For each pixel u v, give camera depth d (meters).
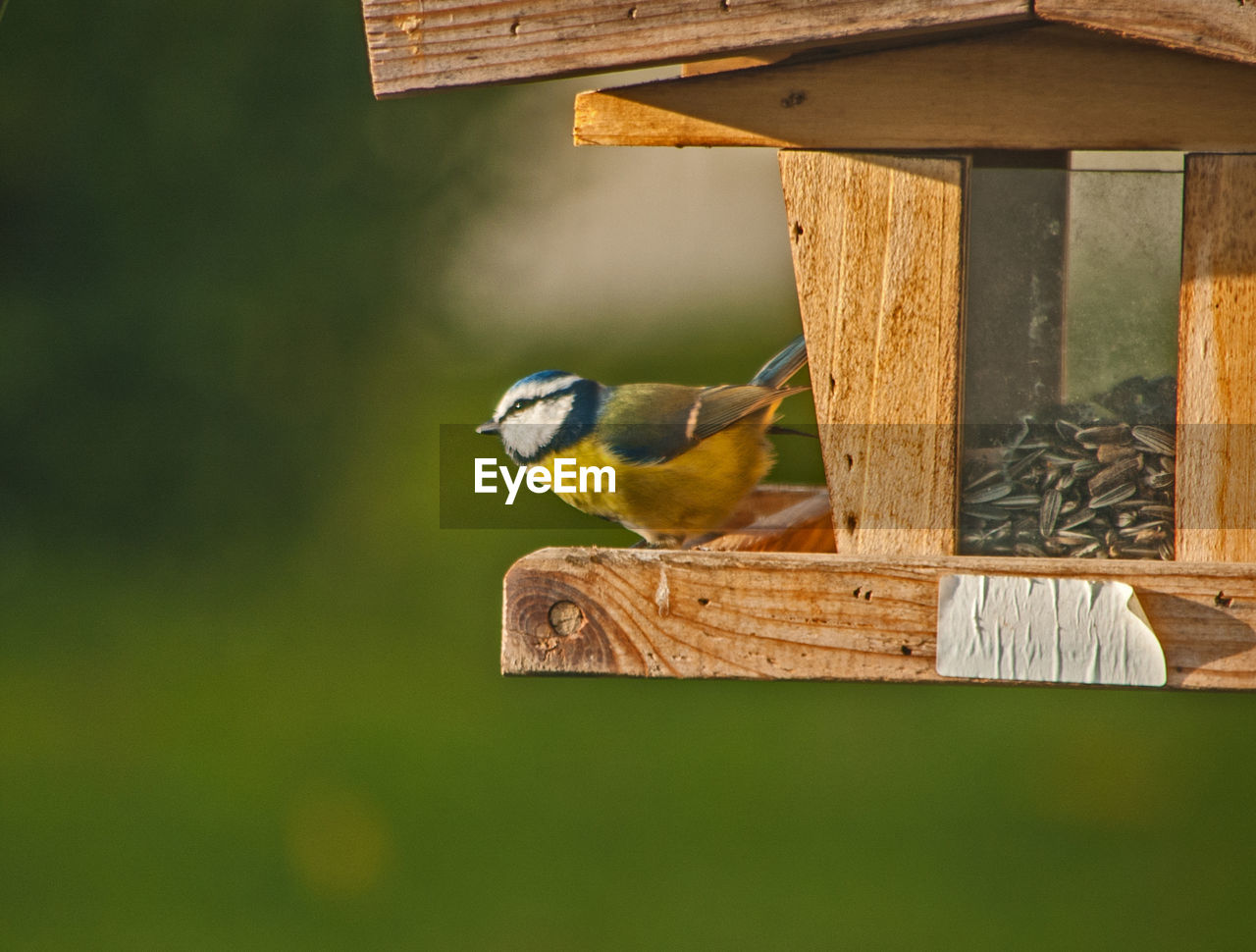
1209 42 2.09
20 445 4.30
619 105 2.14
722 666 2.12
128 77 4.38
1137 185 2.15
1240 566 2.11
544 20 2.10
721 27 2.09
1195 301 2.14
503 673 2.12
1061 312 2.16
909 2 2.09
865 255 2.14
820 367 2.14
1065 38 2.13
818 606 2.12
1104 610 2.11
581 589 2.12
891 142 2.13
